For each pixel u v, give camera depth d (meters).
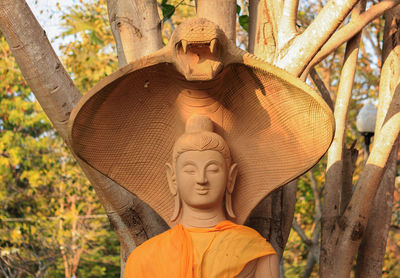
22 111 13.55
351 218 3.54
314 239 8.66
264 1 3.54
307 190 11.53
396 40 4.01
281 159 2.85
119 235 3.18
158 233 3.15
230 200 2.89
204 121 2.86
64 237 12.32
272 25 3.49
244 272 2.65
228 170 2.85
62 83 2.94
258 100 2.80
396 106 3.55
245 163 2.93
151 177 2.95
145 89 2.79
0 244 11.66
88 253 14.86
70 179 12.78
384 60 4.05
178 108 2.91
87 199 13.27
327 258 3.59
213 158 2.77
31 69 2.87
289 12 3.34
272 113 2.81
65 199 12.71
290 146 2.82
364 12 3.70
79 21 10.25
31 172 12.66
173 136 2.96
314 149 2.73
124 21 3.38
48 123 13.47
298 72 3.24
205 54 2.55
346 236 3.53
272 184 2.86
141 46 3.35
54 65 2.93
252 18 3.63
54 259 12.05
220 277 2.58
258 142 2.90
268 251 2.69
